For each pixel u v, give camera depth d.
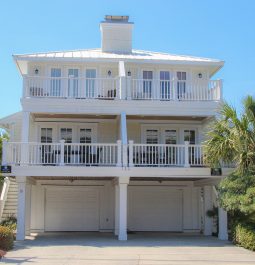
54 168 19.44
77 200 24.73
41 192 24.53
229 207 17.45
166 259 14.12
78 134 23.98
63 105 21.16
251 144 17.70
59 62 23.30
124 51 26.36
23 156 19.52
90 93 22.94
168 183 25.09
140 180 24.16
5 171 19.23
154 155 22.73
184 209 25.02
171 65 23.88
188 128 24.44
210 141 18.62
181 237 21.38
